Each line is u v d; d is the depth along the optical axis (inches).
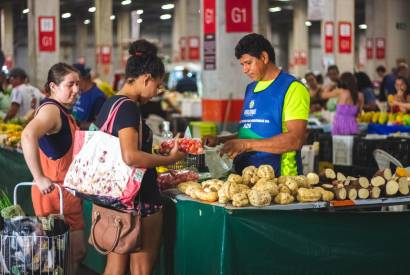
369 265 191.9
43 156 213.8
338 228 188.4
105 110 185.8
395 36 1331.2
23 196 312.5
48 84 216.1
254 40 207.0
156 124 449.4
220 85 496.7
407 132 412.5
